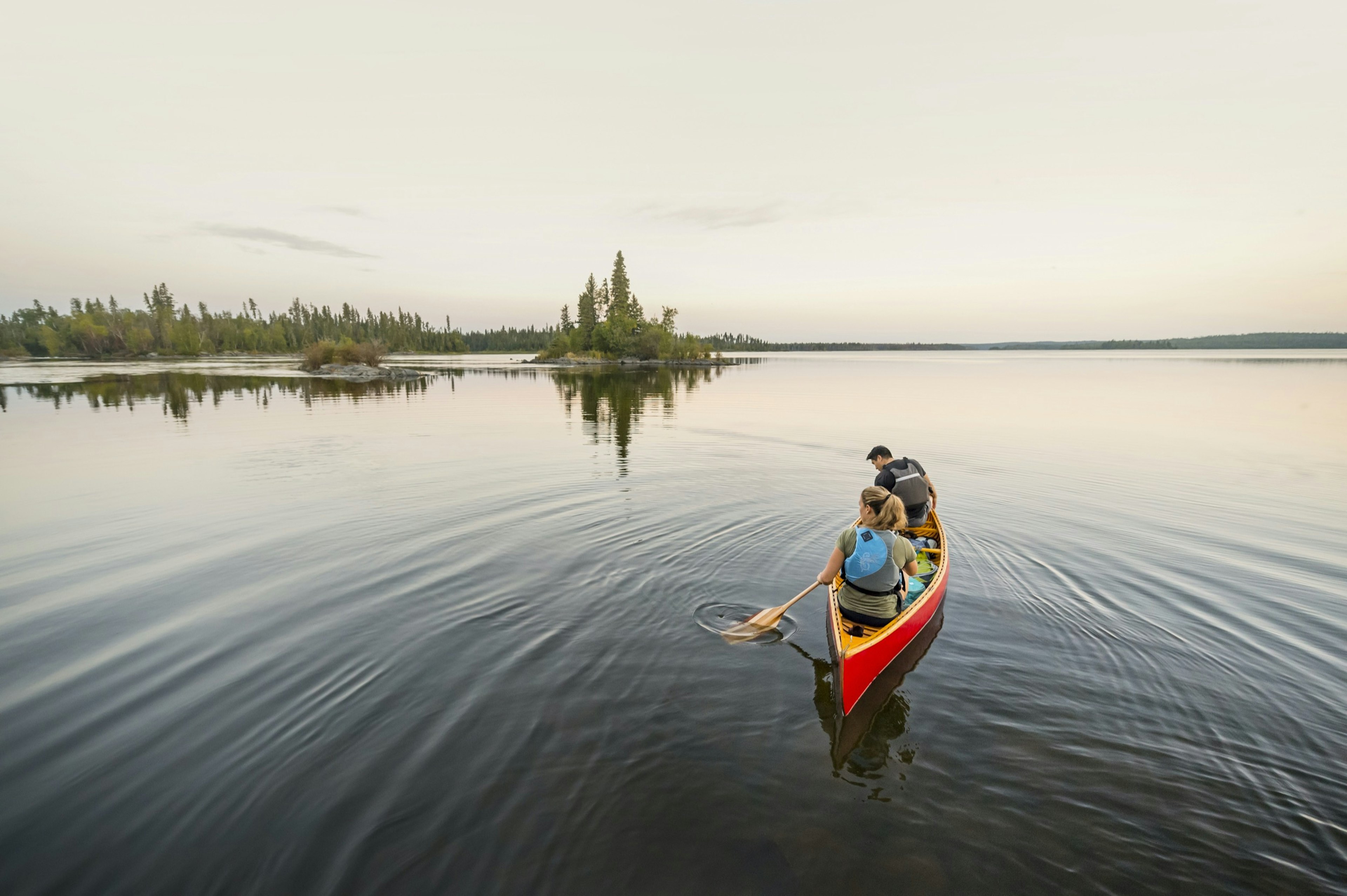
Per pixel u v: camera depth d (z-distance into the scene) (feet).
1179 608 17.83
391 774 10.83
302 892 8.44
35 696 13.38
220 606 18.20
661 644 15.78
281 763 11.12
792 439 53.62
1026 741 11.82
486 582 20.01
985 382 138.82
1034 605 18.03
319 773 10.85
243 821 9.73
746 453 46.26
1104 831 9.57
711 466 40.70
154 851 9.16
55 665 14.74
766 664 14.85
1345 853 9.09
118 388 107.45
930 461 42.06
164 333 329.11
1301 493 32.40
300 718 12.48
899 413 74.84
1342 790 10.39
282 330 442.09
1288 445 48.06
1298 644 15.56
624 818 9.81
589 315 305.73
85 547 23.73
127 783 10.61
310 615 17.52
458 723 12.30
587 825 9.65
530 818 9.80
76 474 37.55
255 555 22.70
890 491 21.03
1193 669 14.37
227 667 14.57
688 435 56.03
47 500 31.07
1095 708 12.85
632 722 12.41
